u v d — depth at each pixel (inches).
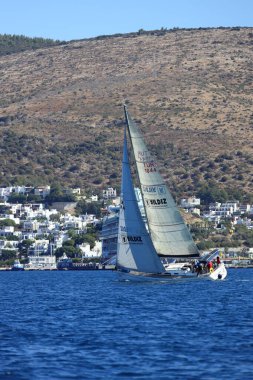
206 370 4909.0
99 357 5319.9
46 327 6697.8
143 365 5068.9
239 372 4852.4
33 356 5369.1
